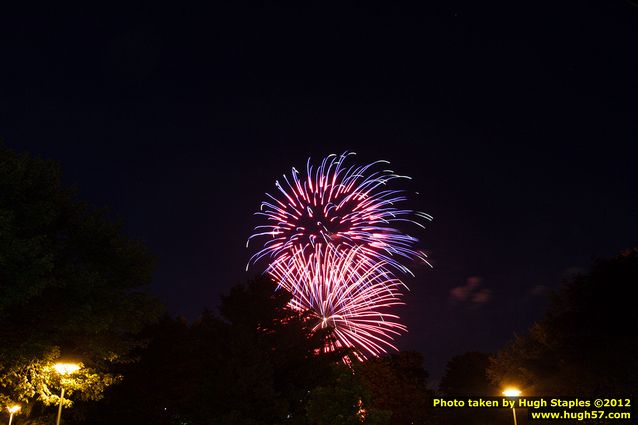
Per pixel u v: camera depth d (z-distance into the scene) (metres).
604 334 36.47
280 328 35.41
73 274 23.08
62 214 24.86
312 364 35.19
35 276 19.31
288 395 33.50
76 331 24.27
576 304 39.16
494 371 62.62
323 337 37.06
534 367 45.81
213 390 31.45
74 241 24.58
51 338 23.34
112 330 26.53
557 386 41.09
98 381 25.06
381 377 60.78
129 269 25.50
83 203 25.67
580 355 38.44
